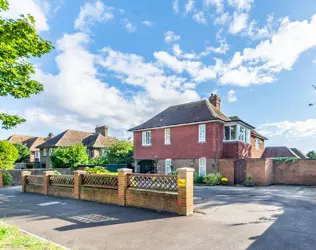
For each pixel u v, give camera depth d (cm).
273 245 460
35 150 4541
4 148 2450
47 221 677
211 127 2075
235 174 1864
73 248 455
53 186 1251
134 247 458
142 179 865
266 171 1742
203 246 458
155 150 2450
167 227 594
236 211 786
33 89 654
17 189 1652
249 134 2427
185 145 2222
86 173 1093
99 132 4334
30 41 590
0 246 424
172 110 2606
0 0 521
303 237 508
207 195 1197
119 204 909
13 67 593
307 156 3488
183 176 737
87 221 669
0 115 646
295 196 1159
